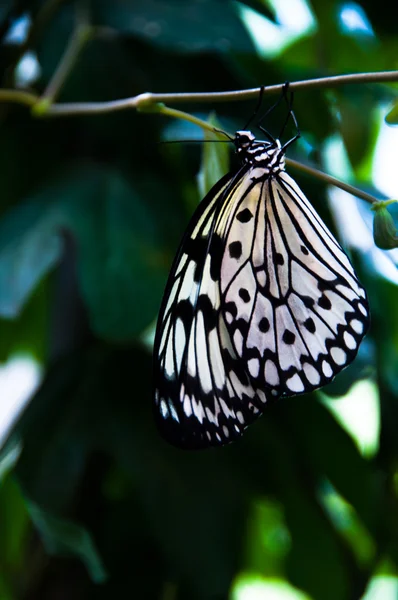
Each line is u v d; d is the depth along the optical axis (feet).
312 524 2.31
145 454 2.25
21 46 2.26
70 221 2.21
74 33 2.25
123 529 2.29
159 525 2.24
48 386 2.29
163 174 2.28
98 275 2.17
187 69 2.29
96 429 2.26
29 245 2.20
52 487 2.22
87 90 2.28
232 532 2.24
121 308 2.16
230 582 2.23
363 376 2.20
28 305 2.44
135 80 2.29
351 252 2.28
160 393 2.00
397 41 2.43
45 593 2.31
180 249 2.00
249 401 2.01
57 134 2.31
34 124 2.31
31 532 2.34
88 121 2.30
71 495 2.22
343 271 2.00
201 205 2.00
